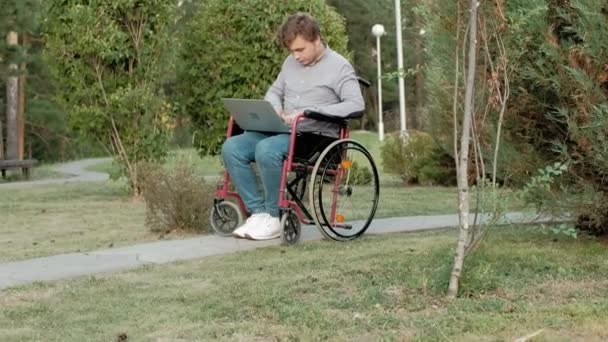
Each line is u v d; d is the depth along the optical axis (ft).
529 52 16.71
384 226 22.81
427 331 11.73
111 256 18.74
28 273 16.97
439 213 27.30
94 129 34.27
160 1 33.68
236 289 14.76
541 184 16.40
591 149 16.43
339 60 20.79
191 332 12.10
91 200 35.73
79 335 12.16
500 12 14.12
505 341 11.17
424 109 33.04
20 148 88.58
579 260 16.78
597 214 17.98
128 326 12.58
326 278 15.48
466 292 13.92
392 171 42.83
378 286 14.66
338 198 21.80
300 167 19.92
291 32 20.51
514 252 17.69
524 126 17.75
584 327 11.69
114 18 33.35
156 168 25.21
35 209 32.07
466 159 13.71
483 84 14.99
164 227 23.07
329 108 19.93
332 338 11.56
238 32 34.19
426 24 17.47
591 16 15.69
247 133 21.06
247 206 20.86
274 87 21.54
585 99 16.02
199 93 34.91
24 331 12.44
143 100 33.73
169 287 15.28
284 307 13.28
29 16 69.36
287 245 19.65
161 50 34.19
